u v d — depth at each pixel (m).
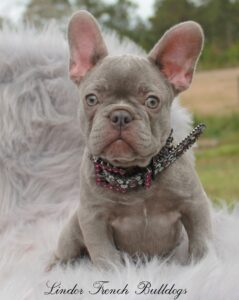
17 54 1.11
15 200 1.07
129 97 0.73
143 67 0.75
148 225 0.80
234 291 0.71
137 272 0.77
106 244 0.80
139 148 0.72
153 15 10.25
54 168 1.08
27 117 1.09
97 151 0.73
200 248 0.80
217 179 2.23
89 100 0.74
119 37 1.21
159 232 0.81
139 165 0.75
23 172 1.08
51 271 0.83
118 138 0.71
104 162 0.77
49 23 1.21
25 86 1.09
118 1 10.38
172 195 0.79
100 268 0.79
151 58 0.78
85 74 0.78
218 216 0.98
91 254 0.80
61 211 1.05
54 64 1.11
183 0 10.27
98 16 10.30
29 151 1.09
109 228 0.81
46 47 1.12
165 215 0.80
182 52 0.78
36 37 1.15
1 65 1.10
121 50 1.11
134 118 0.72
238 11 10.20
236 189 2.00
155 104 0.74
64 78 1.10
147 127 0.73
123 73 0.74
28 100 1.09
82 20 0.80
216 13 10.16
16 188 1.07
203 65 6.96
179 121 1.06
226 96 4.98
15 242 0.97
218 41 9.89
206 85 5.62
